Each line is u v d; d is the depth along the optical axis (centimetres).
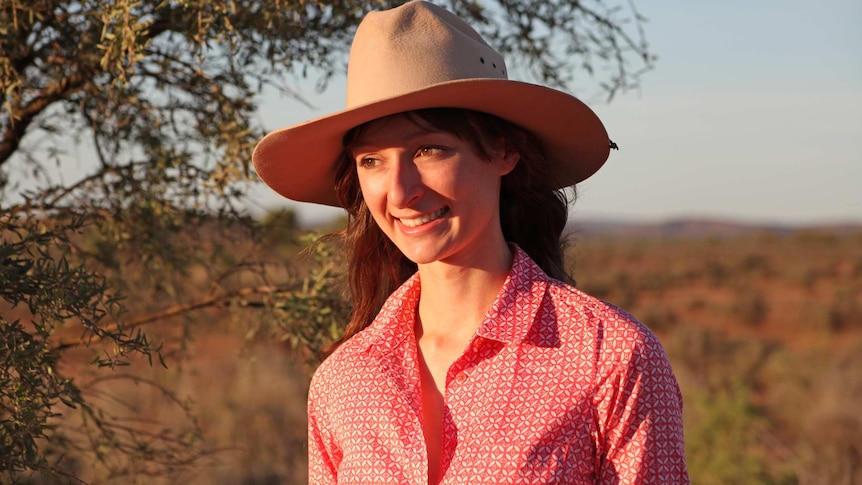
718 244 6725
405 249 209
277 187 250
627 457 194
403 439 209
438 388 215
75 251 325
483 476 192
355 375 220
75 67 310
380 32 208
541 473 191
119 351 232
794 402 1201
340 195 251
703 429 848
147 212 334
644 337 197
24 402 225
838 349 2036
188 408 368
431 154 204
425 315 224
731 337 2033
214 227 348
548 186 239
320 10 319
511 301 208
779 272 4438
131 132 344
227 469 881
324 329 332
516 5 350
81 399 239
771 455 912
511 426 195
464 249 216
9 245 226
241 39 299
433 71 205
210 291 355
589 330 200
